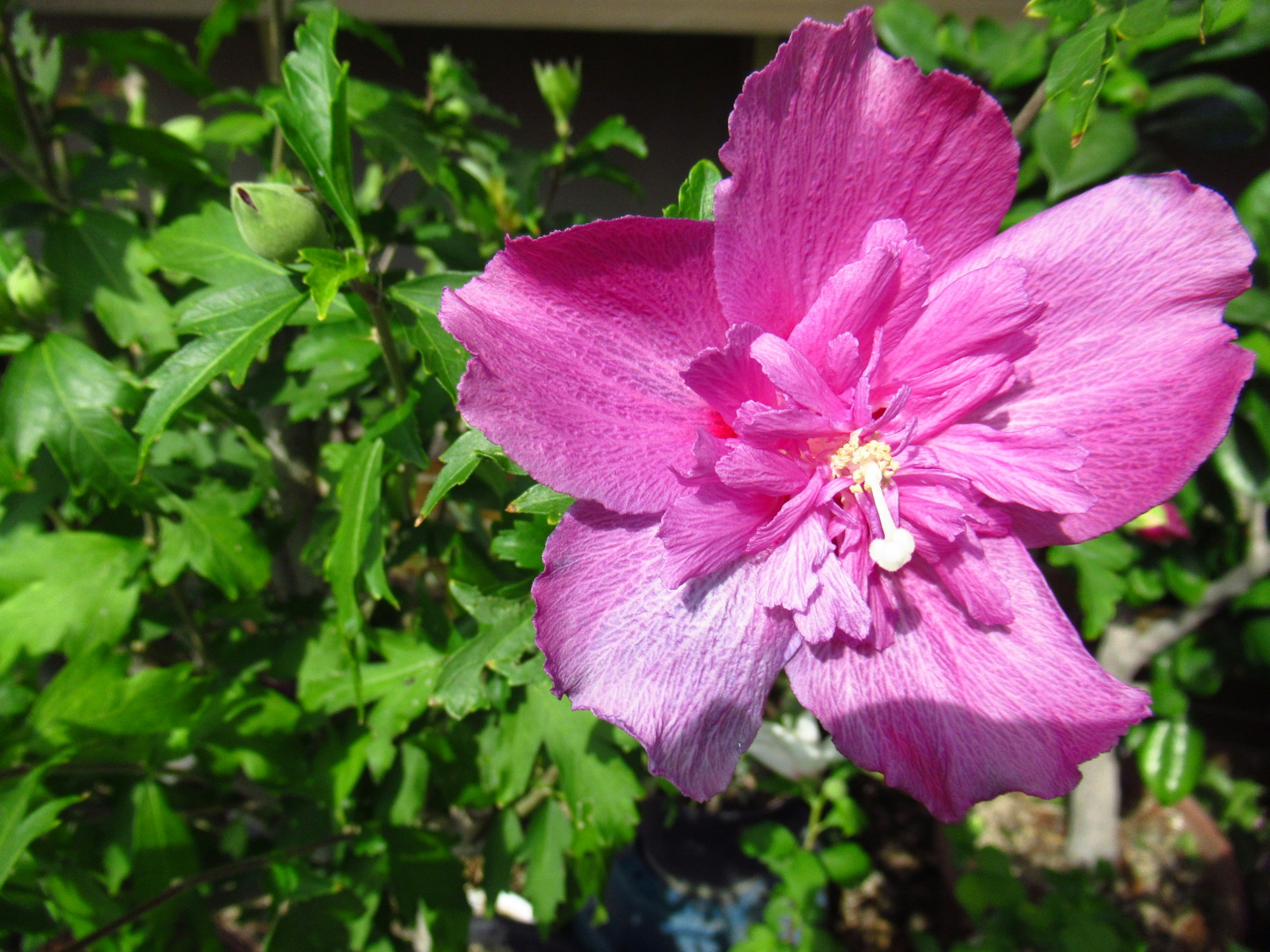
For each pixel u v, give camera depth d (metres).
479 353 0.11
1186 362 0.12
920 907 0.36
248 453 0.24
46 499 0.22
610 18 0.35
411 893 0.22
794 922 0.27
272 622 0.25
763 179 0.12
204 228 0.19
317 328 0.20
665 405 0.13
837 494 0.13
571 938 0.34
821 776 0.32
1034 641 0.13
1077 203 0.12
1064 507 0.12
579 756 0.20
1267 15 0.20
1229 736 0.41
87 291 0.20
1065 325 0.13
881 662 0.13
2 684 0.20
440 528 0.21
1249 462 0.24
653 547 0.12
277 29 0.22
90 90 0.38
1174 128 0.23
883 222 0.12
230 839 0.24
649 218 0.11
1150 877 0.34
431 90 0.26
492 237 0.24
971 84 0.11
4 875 0.17
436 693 0.16
